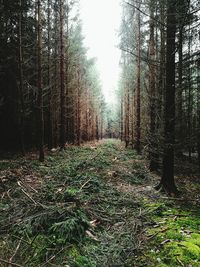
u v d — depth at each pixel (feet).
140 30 62.18
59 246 16.29
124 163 50.70
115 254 15.51
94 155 59.06
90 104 151.64
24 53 61.05
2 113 62.28
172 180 29.73
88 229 18.42
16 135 65.62
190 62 28.43
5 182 29.78
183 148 29.09
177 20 26.86
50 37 74.02
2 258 15.48
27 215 20.27
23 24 61.16
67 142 101.81
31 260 15.37
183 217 21.66
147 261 15.06
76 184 28.86
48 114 79.56
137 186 32.83
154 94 41.73
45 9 68.90
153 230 18.89
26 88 64.23
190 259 14.90
